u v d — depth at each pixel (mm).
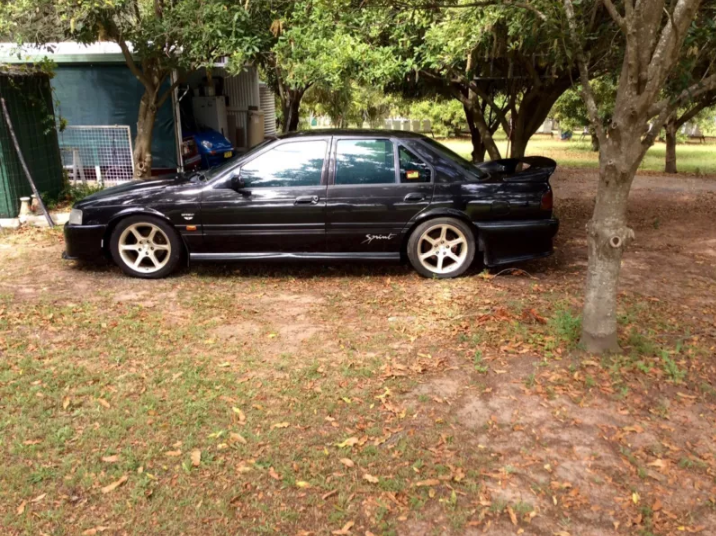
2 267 6824
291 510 2924
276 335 4957
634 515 2943
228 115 16406
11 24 8664
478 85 12625
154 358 4488
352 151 6367
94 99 12656
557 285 6297
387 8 6449
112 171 12328
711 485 3176
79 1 8109
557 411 3793
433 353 4602
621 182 4148
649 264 7371
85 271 6691
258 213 6266
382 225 6348
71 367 4293
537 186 6430
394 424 3656
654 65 3680
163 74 10391
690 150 33312
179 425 3594
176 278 6465
